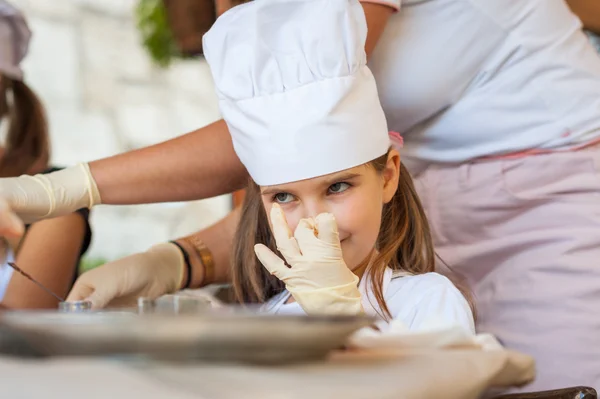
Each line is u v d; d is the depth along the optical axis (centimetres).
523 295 178
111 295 178
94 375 69
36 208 159
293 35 147
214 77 153
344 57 146
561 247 175
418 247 172
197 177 176
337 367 81
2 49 231
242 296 186
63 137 598
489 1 171
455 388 80
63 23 606
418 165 193
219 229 204
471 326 152
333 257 137
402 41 175
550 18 177
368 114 150
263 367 78
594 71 180
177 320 75
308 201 149
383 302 157
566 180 177
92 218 574
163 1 260
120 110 620
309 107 145
